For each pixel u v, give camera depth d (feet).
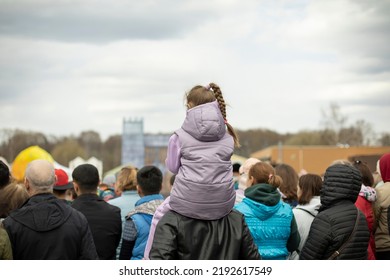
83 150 447.01
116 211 24.32
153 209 22.84
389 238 24.40
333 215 18.75
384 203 24.38
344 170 19.16
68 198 29.37
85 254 18.13
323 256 18.72
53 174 18.42
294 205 27.02
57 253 17.54
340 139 347.97
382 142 332.80
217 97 16.28
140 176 23.72
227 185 15.08
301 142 440.45
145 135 247.50
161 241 14.78
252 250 15.61
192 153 15.07
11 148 394.11
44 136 424.87
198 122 15.11
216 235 15.03
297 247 20.97
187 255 14.78
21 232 17.48
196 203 14.87
